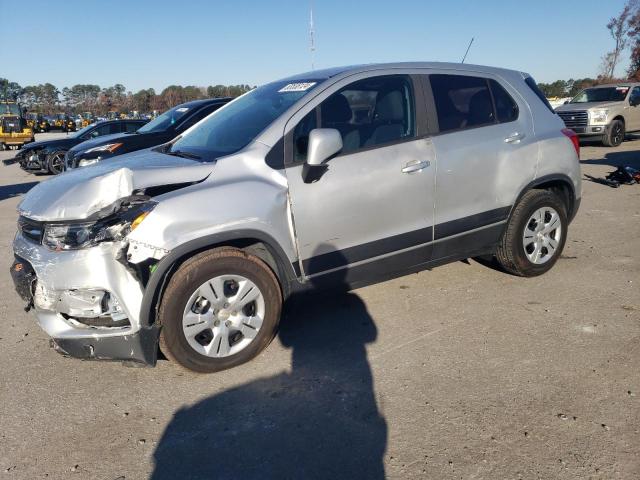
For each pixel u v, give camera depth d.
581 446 2.62
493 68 4.65
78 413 3.10
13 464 2.69
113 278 3.11
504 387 3.15
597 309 4.17
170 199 3.17
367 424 2.88
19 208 3.54
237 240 3.50
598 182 9.80
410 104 4.05
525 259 4.69
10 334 4.21
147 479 2.55
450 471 2.49
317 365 3.52
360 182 3.71
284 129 3.60
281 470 2.56
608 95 16.11
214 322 3.38
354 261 3.82
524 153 4.48
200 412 3.06
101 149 8.68
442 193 4.09
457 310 4.27
